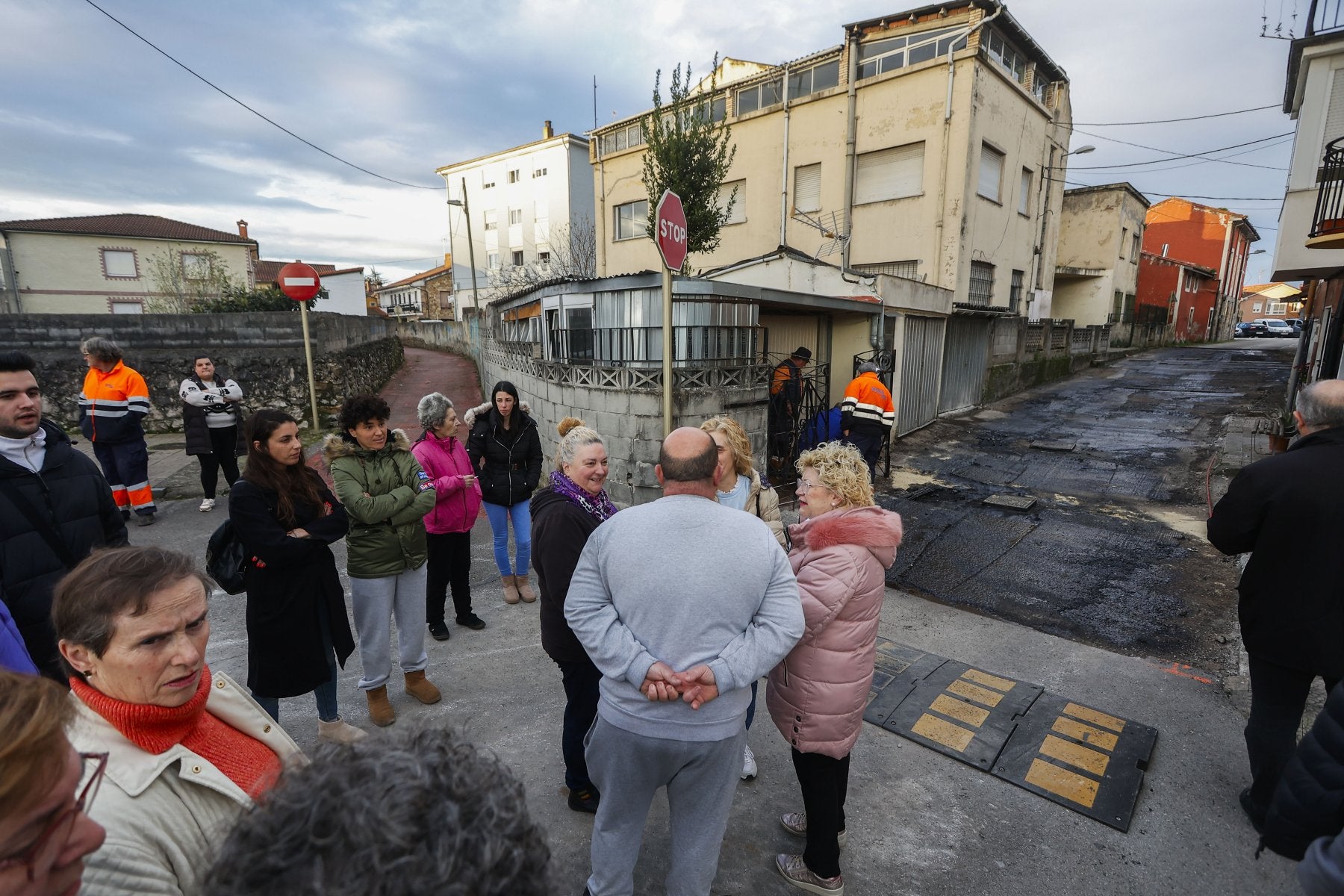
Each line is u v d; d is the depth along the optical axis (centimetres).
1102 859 226
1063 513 633
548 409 724
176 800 104
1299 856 151
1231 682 339
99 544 248
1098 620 415
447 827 62
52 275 2711
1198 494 680
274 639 252
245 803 110
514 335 1044
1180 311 2945
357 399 297
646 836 242
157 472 769
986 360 1291
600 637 169
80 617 103
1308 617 213
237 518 241
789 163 1484
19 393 224
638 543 169
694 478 176
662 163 937
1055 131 1598
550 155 2977
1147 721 306
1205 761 276
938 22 1241
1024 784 262
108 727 103
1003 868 223
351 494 283
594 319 680
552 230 3022
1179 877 218
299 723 311
